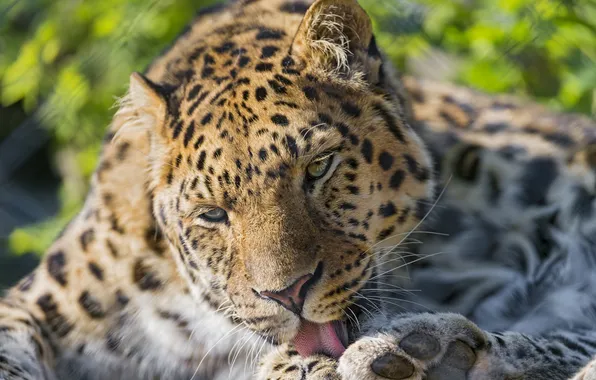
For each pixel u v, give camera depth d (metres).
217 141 7.91
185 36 9.62
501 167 9.64
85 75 14.05
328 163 7.97
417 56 13.02
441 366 7.58
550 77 12.69
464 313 9.53
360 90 8.36
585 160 9.59
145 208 8.88
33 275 9.59
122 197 9.02
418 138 8.86
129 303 9.09
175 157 8.26
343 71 8.34
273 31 8.91
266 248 7.59
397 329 7.67
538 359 8.08
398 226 8.51
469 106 10.17
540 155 9.69
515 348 8.03
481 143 9.73
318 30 8.33
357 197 8.08
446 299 9.49
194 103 8.30
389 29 12.62
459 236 9.54
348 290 7.89
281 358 8.20
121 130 8.94
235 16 9.48
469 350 7.62
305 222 7.75
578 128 10.00
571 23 11.93
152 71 9.59
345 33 8.48
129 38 13.76
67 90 14.05
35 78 14.70
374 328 7.93
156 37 13.77
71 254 9.21
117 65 13.93
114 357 9.23
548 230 9.55
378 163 8.25
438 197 9.21
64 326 9.16
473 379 7.70
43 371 8.92
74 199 14.77
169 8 13.72
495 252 9.60
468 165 9.62
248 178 7.75
